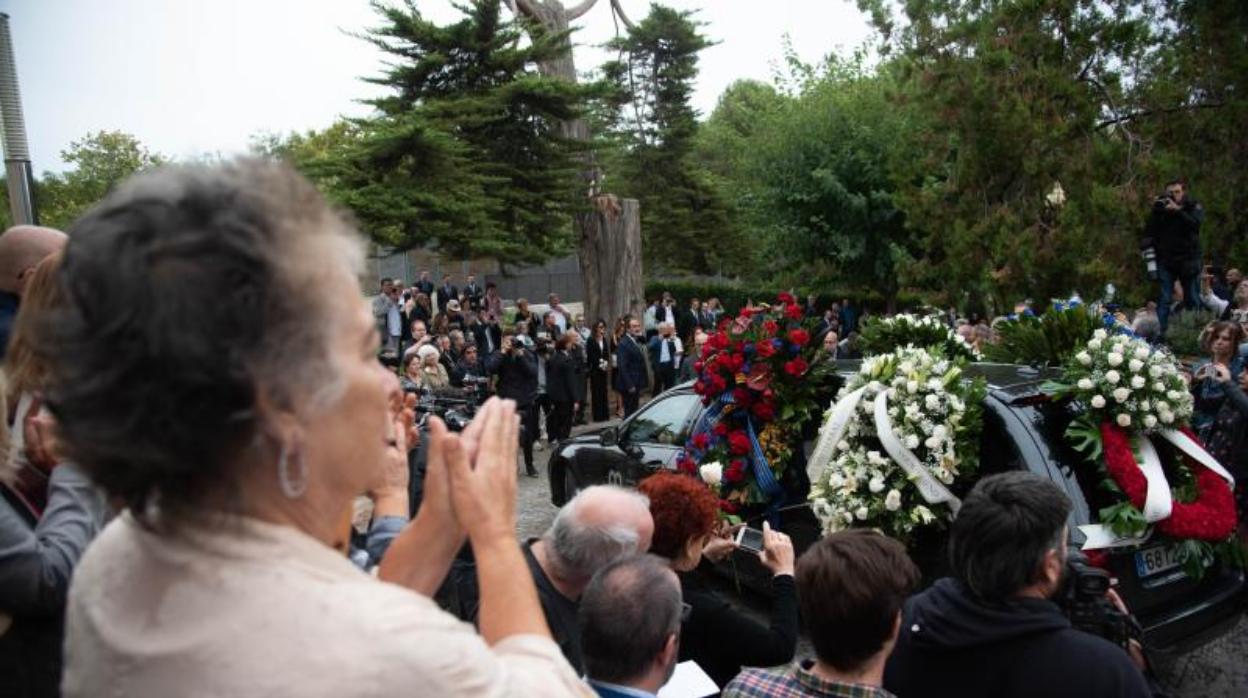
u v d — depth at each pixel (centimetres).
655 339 1582
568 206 1634
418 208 1459
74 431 76
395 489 183
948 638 203
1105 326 513
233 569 79
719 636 277
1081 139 1324
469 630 84
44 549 160
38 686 161
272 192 83
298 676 74
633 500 245
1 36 678
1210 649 500
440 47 1568
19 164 697
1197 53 1352
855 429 441
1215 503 391
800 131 2064
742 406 508
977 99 1323
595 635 192
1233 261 1365
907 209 1504
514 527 106
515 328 1275
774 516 510
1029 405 424
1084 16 1331
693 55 3114
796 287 2245
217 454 78
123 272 74
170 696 76
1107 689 186
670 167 3131
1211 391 633
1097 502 397
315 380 80
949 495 414
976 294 1543
